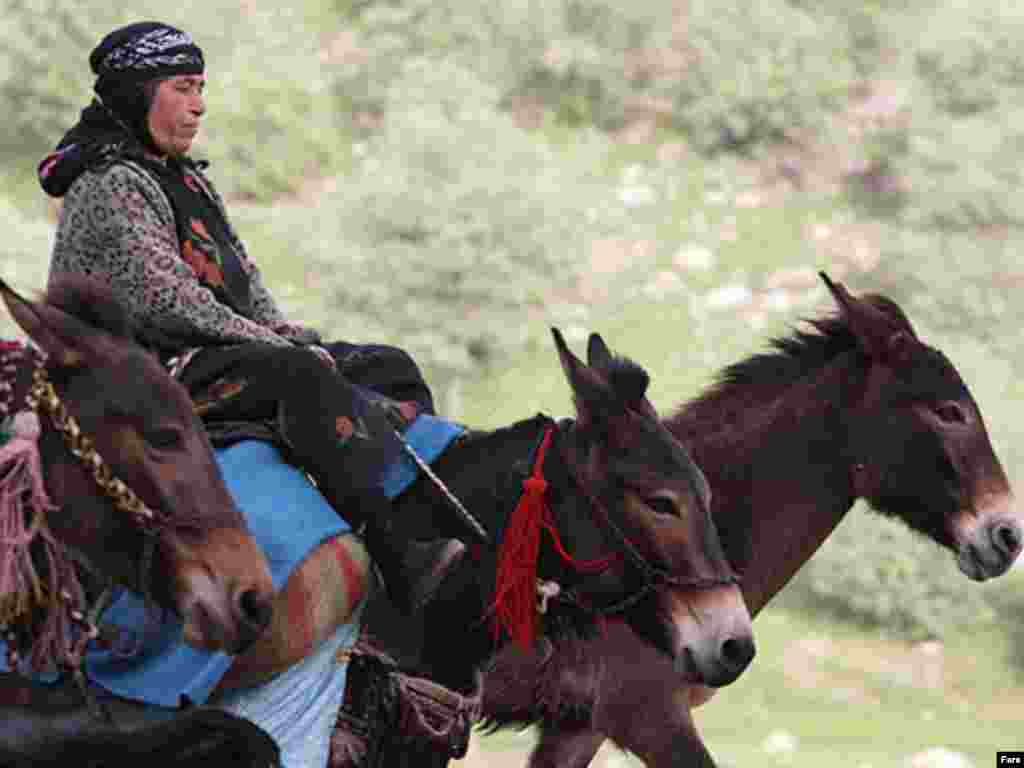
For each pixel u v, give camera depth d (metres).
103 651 7.31
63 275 7.23
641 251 39.78
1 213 33.62
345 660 7.90
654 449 8.38
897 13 49.66
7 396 6.93
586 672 10.20
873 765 21.52
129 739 7.06
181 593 7.00
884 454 11.33
